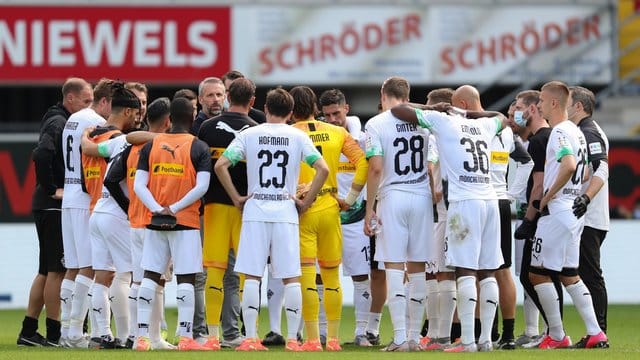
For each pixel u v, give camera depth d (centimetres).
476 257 3553
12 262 6253
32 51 7675
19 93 8381
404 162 3653
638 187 6544
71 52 7706
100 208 3766
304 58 7956
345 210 3816
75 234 3912
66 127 3956
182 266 3575
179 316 3600
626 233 6538
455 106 3781
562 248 3734
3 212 6247
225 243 3675
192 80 7825
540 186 3822
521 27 8100
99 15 7731
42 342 4041
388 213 3650
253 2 7912
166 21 7788
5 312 5981
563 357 3303
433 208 3769
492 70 8088
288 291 3572
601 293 3969
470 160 3566
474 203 3550
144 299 3584
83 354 3381
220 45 7856
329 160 3703
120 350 3584
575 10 8162
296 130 3606
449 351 3541
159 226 3525
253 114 4184
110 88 4000
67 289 4022
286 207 3572
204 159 3584
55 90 8431
